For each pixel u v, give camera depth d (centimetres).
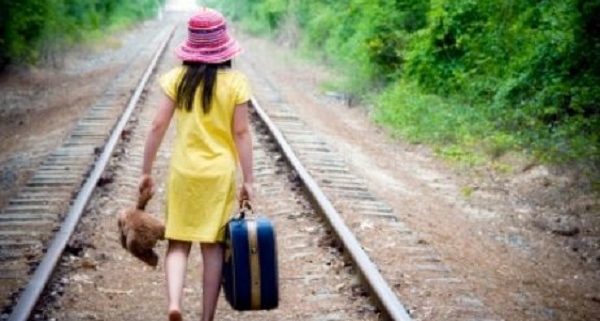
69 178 1115
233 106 531
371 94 2108
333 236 841
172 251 544
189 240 531
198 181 527
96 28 4228
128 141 1395
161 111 533
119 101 1912
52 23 2898
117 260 793
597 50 1437
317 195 958
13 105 2098
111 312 660
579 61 1464
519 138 1429
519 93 1579
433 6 1838
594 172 1228
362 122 1861
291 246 835
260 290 535
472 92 1712
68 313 648
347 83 2353
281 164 1220
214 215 530
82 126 1555
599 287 870
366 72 2198
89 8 4228
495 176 1307
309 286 723
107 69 2914
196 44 529
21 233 863
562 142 1354
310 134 1505
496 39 1709
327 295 697
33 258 784
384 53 2122
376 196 1093
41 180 1103
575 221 1080
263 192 1059
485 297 761
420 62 1875
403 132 1656
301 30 3825
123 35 5409
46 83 2548
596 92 1402
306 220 925
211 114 529
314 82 2628
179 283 529
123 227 562
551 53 1505
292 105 1944
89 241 829
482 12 1784
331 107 2091
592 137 1327
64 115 1817
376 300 658
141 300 694
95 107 1819
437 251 880
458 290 718
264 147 1367
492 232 1039
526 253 969
